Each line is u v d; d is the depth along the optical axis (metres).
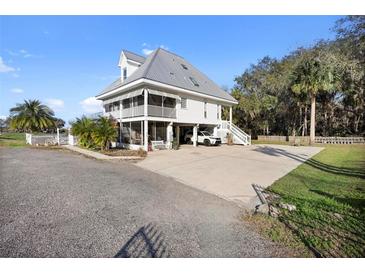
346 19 21.36
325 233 4.02
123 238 3.80
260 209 5.26
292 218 4.71
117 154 15.71
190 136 25.39
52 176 8.53
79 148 20.00
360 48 21.94
